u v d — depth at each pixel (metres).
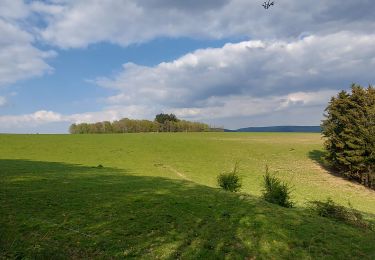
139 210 19.77
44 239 15.06
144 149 85.12
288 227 18.17
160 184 29.06
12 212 18.03
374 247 16.67
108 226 17.05
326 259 15.17
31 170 34.50
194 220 18.61
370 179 59.00
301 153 86.50
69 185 25.83
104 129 181.50
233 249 15.41
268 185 26.08
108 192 23.89
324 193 52.06
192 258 14.35
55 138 95.94
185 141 101.44
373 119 60.34
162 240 15.87
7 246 14.16
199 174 60.59
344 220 20.83
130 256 14.18
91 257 13.88
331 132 65.38
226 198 23.58
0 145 77.50
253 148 93.19
